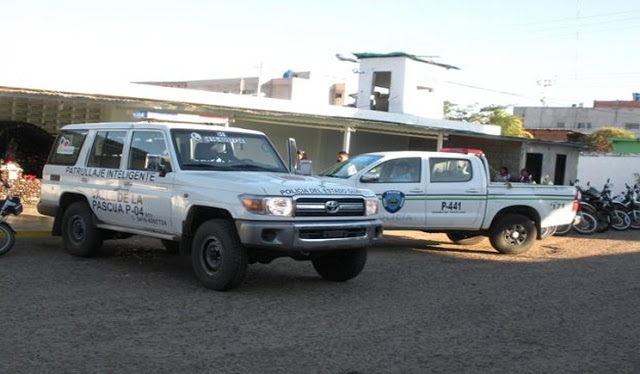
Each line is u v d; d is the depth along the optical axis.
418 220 11.71
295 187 7.55
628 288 9.22
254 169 8.65
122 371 4.93
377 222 8.11
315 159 23.83
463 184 11.98
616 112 64.94
